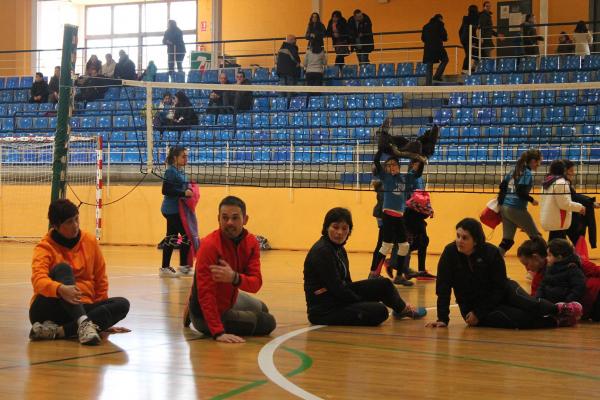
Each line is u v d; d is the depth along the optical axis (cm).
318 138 1745
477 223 635
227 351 528
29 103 2150
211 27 2475
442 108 1755
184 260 1081
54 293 542
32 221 1828
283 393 409
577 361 502
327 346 550
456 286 650
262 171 1636
